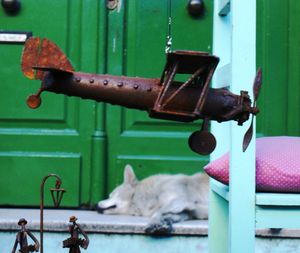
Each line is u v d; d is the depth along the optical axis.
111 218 3.35
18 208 3.72
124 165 3.77
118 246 3.11
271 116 3.74
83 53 3.79
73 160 3.74
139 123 3.80
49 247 3.09
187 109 1.24
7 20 3.78
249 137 1.40
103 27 3.78
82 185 3.75
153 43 3.79
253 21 1.81
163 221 3.11
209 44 3.78
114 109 3.78
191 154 3.78
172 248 3.12
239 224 1.77
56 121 3.78
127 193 3.66
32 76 1.23
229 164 1.86
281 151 1.93
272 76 3.75
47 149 3.76
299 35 3.76
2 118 3.78
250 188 1.78
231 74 1.83
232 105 1.27
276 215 1.77
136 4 3.80
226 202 2.34
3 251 3.09
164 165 3.77
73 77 1.24
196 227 3.12
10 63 3.78
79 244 1.65
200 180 3.73
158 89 1.25
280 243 3.04
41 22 3.79
